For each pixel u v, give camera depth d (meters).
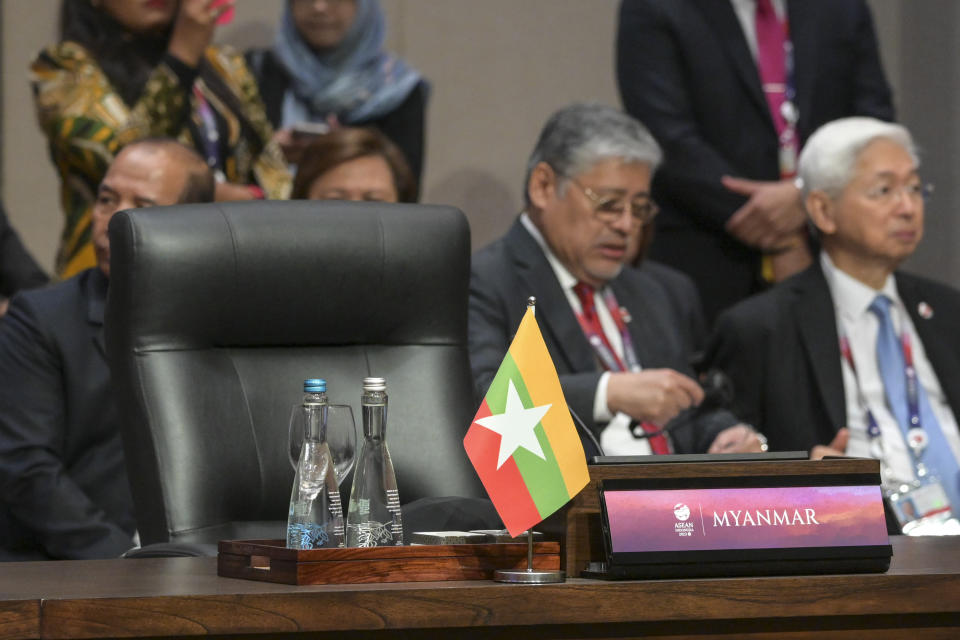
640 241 13.93
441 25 21.92
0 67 20.03
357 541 6.34
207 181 12.00
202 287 8.41
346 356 9.02
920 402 13.13
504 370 6.01
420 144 17.97
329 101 17.53
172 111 14.63
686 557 5.77
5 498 11.27
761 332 13.09
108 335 8.45
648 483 5.89
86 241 14.32
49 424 11.41
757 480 5.99
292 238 8.69
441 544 6.11
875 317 13.35
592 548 5.95
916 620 5.80
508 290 12.27
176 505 8.12
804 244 16.11
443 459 8.89
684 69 16.58
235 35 20.53
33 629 4.98
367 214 8.98
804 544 5.91
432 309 9.12
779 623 5.67
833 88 17.06
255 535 8.38
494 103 22.09
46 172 20.16
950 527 11.38
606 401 11.39
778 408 12.98
